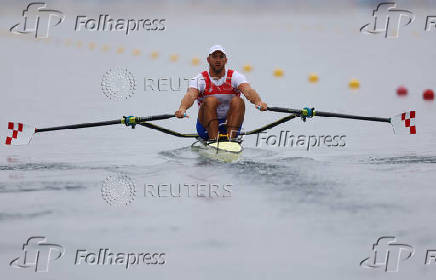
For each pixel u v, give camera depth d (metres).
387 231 22.11
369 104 54.59
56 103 56.25
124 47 117.44
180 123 47.00
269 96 60.03
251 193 26.89
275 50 108.88
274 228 22.66
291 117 36.66
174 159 33.97
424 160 32.88
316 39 128.12
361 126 44.38
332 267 19.52
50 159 34.56
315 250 20.72
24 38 141.12
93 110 51.94
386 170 30.64
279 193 26.78
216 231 22.56
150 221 23.81
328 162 32.59
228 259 20.17
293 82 71.00
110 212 24.98
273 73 79.44
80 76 77.94
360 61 91.31
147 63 92.00
